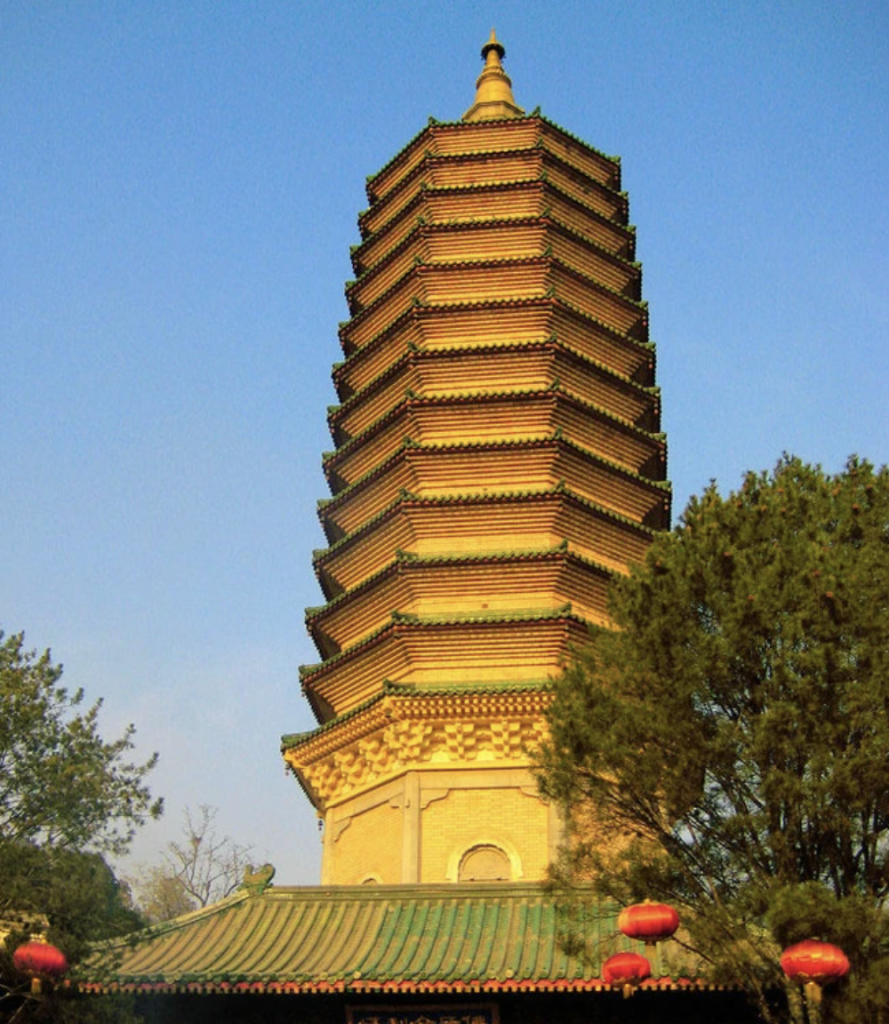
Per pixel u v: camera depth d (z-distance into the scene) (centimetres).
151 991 2333
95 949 2225
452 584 3469
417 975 2350
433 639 3362
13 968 2139
